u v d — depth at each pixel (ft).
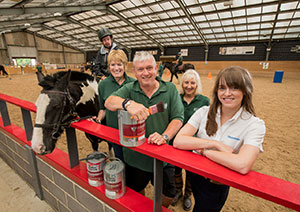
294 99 21.65
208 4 42.78
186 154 2.66
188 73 5.61
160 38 69.26
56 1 41.16
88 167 3.63
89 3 47.91
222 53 64.90
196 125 3.64
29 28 78.79
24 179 6.72
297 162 8.50
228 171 2.27
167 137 3.17
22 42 81.00
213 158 2.45
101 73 8.54
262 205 6.14
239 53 61.82
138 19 56.08
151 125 3.97
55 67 83.30
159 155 2.60
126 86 4.11
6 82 38.73
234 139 3.06
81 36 82.79
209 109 3.41
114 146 5.30
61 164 4.51
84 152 9.41
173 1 43.96
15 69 65.77
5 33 75.36
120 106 2.91
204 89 28.27
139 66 3.38
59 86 3.99
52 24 71.87
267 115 15.60
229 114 3.17
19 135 6.14
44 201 5.86
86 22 65.00
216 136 3.28
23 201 5.85
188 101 5.88
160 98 3.87
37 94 24.25
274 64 55.52
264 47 57.57
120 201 3.35
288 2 38.06
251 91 2.85
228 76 2.78
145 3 46.75
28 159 5.56
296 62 52.29
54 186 5.03
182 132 3.34
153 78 3.61
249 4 41.16
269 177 2.15
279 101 20.62
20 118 14.29
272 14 42.70
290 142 10.54
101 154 3.78
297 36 51.55
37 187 5.75
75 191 4.30
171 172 4.33
